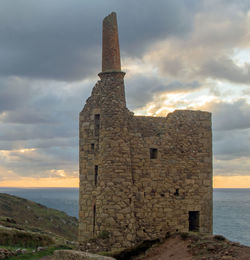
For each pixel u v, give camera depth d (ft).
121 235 76.13
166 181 84.89
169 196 84.69
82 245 74.79
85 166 85.15
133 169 81.76
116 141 79.00
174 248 74.90
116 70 82.53
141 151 83.10
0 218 130.41
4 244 85.51
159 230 82.38
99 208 78.02
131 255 76.54
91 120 85.20
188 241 75.97
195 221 89.51
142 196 81.61
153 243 80.59
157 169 84.17
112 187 77.41
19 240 88.99
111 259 58.34
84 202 84.33
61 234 195.72
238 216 478.18
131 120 83.76
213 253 64.95
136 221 80.28
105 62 84.23
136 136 83.20
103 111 80.89
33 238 91.66
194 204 87.61
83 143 86.17
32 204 248.11
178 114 89.04
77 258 61.82
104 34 85.71
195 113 91.09
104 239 75.46
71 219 235.81
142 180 82.23
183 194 86.53
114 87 81.51
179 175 86.63
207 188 89.86
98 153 82.48
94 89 85.71
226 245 67.41
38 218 211.61
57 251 67.26
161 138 85.71
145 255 76.43
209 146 91.66
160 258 71.56
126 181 78.48
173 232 83.92
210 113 93.04
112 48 84.23
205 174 90.07
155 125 86.22
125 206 77.41
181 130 88.58
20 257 72.23
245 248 65.31
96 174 83.46
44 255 75.87
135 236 79.20
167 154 85.92
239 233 290.15
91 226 81.92
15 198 248.32
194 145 89.71
